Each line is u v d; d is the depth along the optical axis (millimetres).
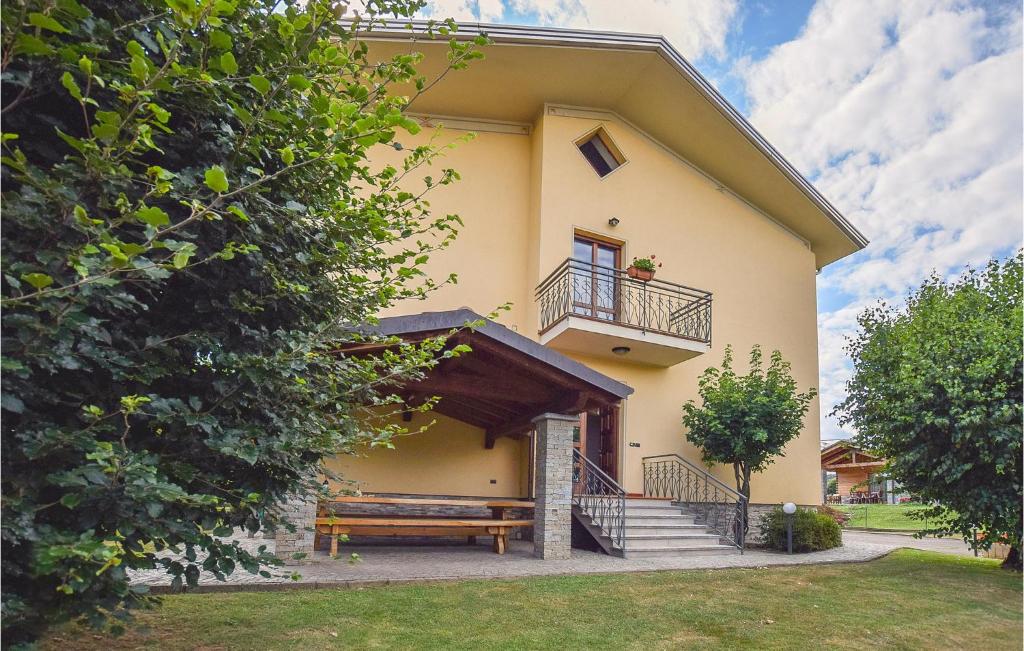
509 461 10930
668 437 11906
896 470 8891
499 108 11742
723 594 6254
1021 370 7566
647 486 11453
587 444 11688
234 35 2852
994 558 10727
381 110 2699
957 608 6199
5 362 1833
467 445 10664
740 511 10523
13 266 1950
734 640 4773
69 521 2355
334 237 3463
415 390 8156
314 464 3430
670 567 7758
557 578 6645
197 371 2941
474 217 11383
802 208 13836
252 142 2664
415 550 8773
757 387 10977
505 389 8156
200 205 2191
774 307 13812
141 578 5316
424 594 5535
